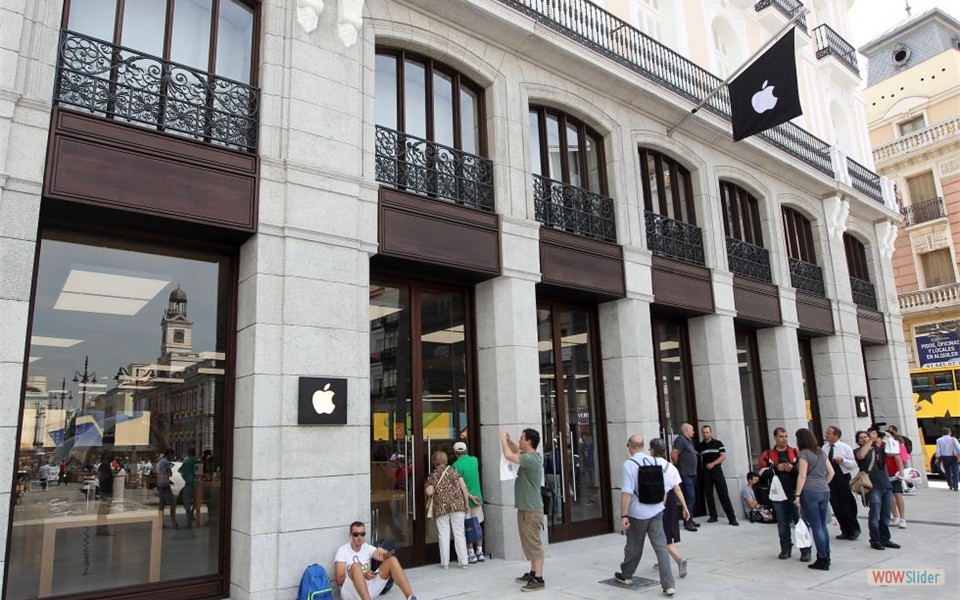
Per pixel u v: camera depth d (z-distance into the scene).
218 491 7.34
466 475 8.97
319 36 8.38
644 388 11.52
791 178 16.80
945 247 25.95
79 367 6.72
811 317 16.56
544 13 11.55
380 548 6.96
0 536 5.59
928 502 14.58
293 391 7.27
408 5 9.55
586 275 11.10
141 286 7.30
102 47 6.93
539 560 7.48
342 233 8.02
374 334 9.05
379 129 9.09
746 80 12.12
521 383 9.66
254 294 7.32
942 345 25.48
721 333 13.54
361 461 7.70
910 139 27.25
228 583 7.07
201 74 7.54
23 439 6.27
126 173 6.68
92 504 6.56
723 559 8.89
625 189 12.27
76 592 6.32
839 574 7.85
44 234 6.77
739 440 13.28
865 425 17.39
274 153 7.75
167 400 7.21
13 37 6.21
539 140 11.52
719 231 14.20
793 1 19.20
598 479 11.43
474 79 10.51
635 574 8.12
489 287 10.08
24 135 6.16
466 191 9.89
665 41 15.50
